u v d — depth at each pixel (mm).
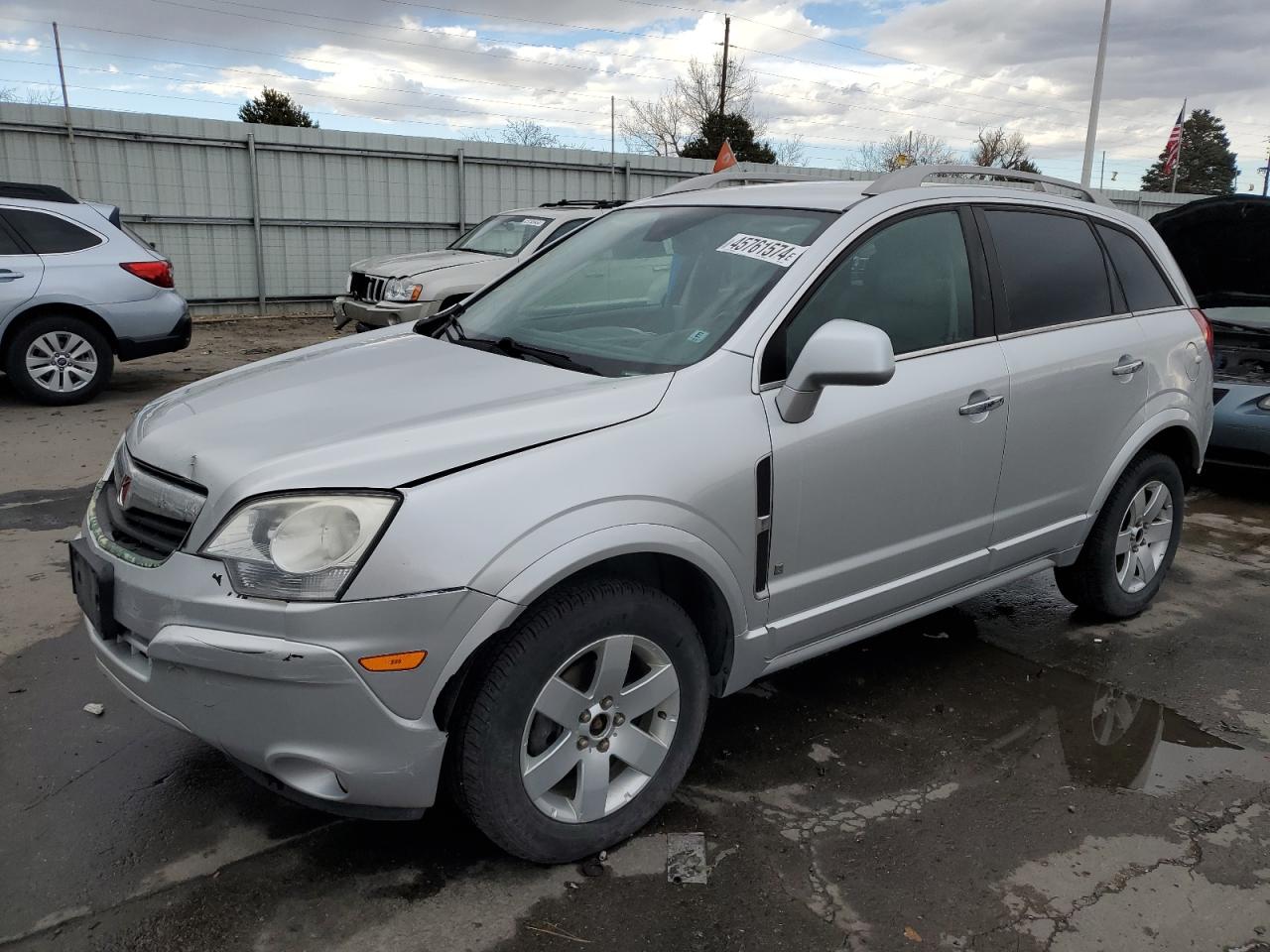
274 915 2441
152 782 2992
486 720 2383
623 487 2506
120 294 8555
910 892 2594
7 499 5801
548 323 3400
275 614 2236
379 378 2975
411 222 16984
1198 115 85500
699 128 49844
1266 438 6176
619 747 2672
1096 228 4133
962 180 3898
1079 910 2547
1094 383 3838
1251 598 4836
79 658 3785
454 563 2273
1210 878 2691
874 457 3084
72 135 13875
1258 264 6609
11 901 2465
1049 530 3852
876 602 3268
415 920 2438
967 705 3648
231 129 14961
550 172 18266
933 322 3371
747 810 2938
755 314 2947
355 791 2342
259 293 15773
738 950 2369
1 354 8312
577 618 2461
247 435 2559
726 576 2754
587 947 2367
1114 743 3410
